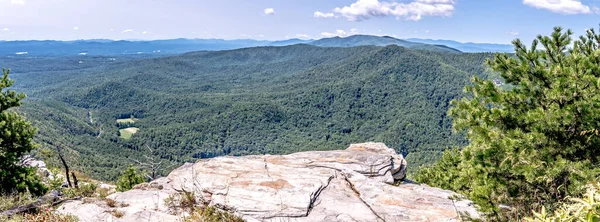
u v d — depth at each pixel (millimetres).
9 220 6945
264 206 7332
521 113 7887
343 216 7055
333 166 10055
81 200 8258
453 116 8906
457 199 8102
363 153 11039
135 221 6898
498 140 7516
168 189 8688
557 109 7070
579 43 8938
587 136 6863
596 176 6332
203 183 8414
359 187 8703
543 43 8836
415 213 7328
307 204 7355
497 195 7160
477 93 8680
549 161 6668
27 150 14375
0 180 12555
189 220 6961
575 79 7055
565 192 6250
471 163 7910
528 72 8242
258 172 9148
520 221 6258
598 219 2818
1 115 13828
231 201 7570
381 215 7168
